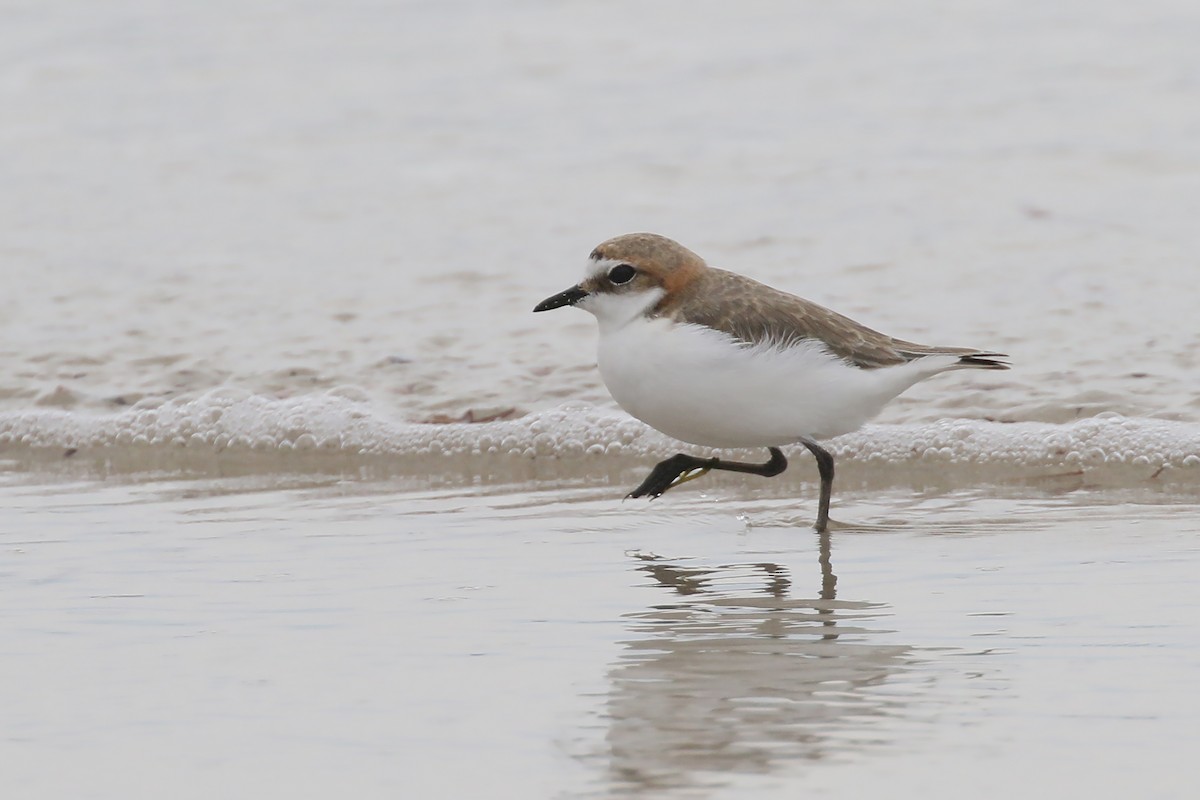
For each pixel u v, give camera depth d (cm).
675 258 999
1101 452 1162
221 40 2688
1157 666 734
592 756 646
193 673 761
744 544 1003
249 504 1135
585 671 754
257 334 1498
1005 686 716
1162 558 922
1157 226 1664
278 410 1331
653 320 993
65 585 927
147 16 2816
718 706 699
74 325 1540
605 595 891
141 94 2436
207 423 1327
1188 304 1429
